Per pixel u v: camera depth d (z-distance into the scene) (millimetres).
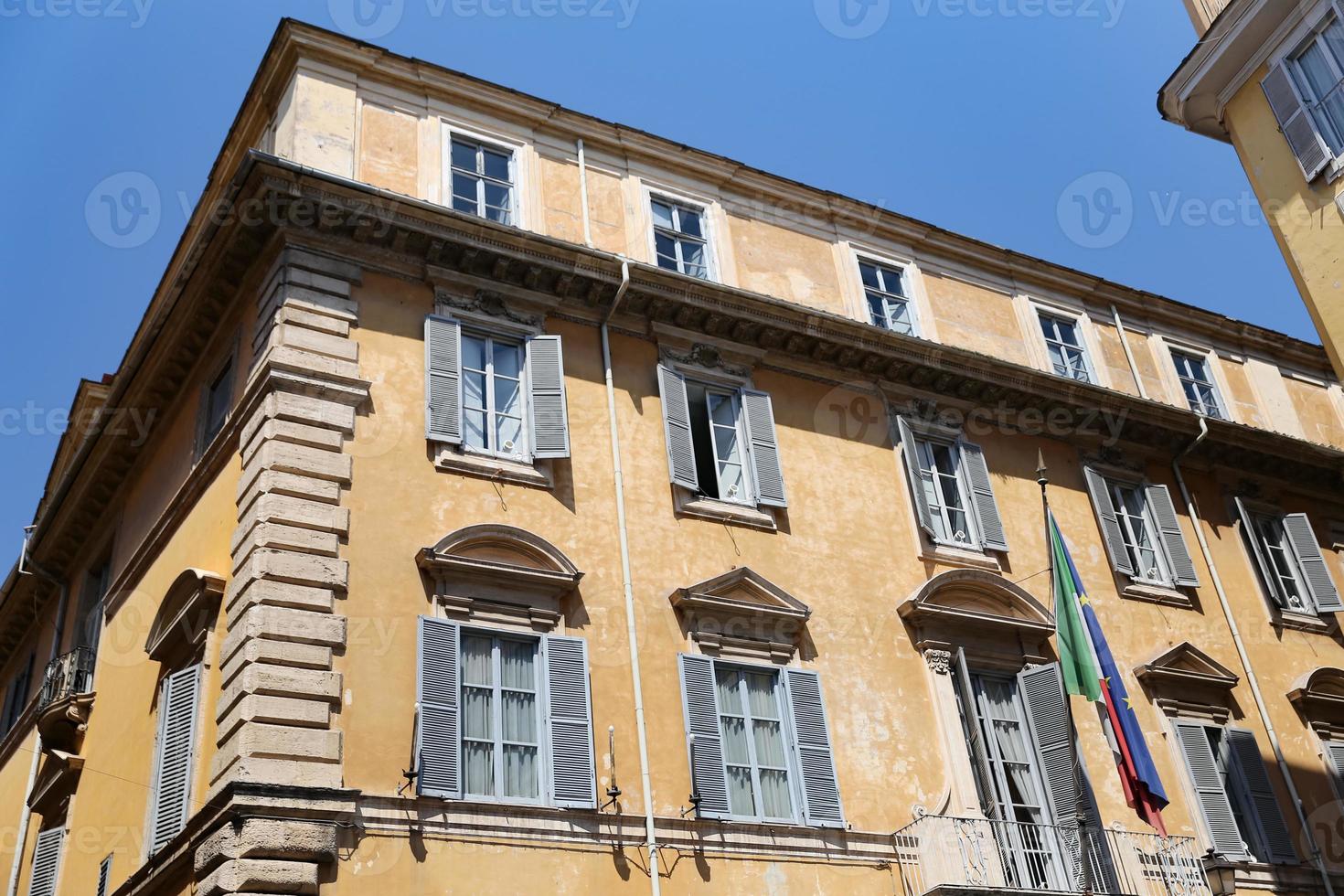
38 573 23609
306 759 13305
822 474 19469
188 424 18922
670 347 19297
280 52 18781
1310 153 18781
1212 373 26297
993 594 19625
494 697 14992
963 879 15805
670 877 14680
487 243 17938
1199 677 20812
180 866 13516
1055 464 22516
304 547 14594
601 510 17078
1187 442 24016
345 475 15375
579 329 18688
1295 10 19250
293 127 17828
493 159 19625
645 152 21078
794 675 17016
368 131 18484
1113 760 19141
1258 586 23141
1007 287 24344
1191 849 18344
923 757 17422
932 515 20297
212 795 13258
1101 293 25547
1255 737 20938
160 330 19016
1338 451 25359
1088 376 24141
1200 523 23500
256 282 17547
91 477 21547
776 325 20016
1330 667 22594
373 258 17453
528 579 15742
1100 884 17078
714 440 19031
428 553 15195
